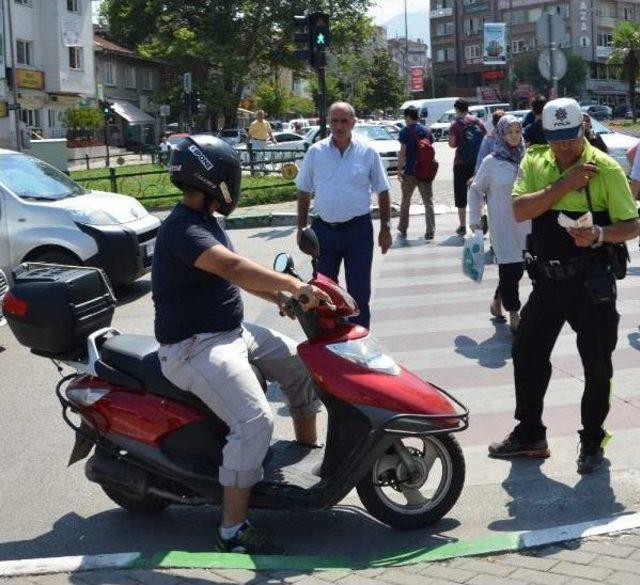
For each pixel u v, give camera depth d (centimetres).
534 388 551
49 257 1098
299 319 462
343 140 730
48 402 738
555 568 406
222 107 6078
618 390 688
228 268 434
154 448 462
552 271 520
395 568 420
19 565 419
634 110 8556
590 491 513
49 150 3178
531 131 1048
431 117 5781
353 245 731
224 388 441
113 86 6444
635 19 10969
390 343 857
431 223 1508
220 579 402
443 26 11712
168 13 6303
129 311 1070
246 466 438
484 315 953
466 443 598
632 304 960
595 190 509
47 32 5106
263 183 2278
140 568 414
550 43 1593
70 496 548
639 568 397
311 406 501
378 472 466
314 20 1747
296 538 473
